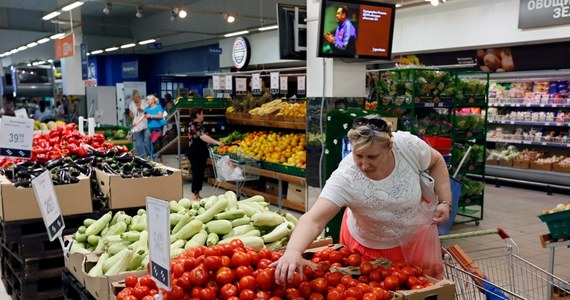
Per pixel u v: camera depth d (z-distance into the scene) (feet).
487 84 21.97
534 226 21.38
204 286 6.44
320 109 17.71
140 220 10.67
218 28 57.47
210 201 10.45
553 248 12.59
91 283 8.21
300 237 6.81
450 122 21.38
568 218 12.28
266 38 49.73
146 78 79.51
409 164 7.77
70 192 12.42
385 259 7.50
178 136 31.76
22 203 12.01
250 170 26.84
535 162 29.58
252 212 10.21
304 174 23.50
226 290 6.31
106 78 80.89
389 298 6.35
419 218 7.93
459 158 20.72
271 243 9.41
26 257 12.12
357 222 8.26
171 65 72.84
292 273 6.25
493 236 19.54
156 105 34.30
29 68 59.93
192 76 68.18
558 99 28.73
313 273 6.91
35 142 17.11
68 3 34.94
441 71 20.31
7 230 11.94
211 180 32.04
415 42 33.60
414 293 6.47
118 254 8.68
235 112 31.86
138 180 13.19
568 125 28.53
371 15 15.83
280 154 26.09
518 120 30.83
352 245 8.76
